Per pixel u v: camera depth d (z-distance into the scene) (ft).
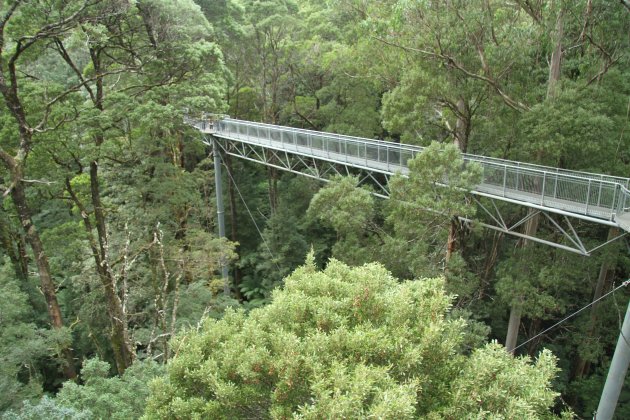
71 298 53.36
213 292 50.80
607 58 39.14
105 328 45.32
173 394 16.69
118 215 44.32
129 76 43.29
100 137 37.45
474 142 47.32
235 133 61.77
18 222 47.47
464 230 42.68
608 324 46.98
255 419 16.06
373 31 40.50
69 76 50.88
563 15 34.78
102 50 38.47
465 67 38.70
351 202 40.75
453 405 14.28
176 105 38.22
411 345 15.08
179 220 52.03
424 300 17.12
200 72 42.34
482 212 43.75
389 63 49.24
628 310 27.40
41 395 29.48
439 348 15.23
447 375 15.85
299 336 17.30
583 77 39.68
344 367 14.32
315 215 49.16
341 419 12.27
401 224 36.73
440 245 44.68
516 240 48.70
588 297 51.55
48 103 31.68
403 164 43.39
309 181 71.31
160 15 38.99
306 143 52.80
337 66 61.11
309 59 69.00
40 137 32.83
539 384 14.61
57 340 31.19
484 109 43.14
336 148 49.70
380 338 15.53
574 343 46.60
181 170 48.62
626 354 28.04
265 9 67.67
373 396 14.01
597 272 50.01
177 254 44.60
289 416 14.08
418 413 14.78
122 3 32.99
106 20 34.94
